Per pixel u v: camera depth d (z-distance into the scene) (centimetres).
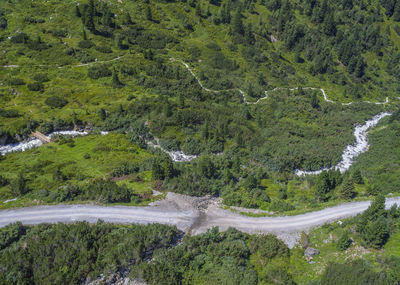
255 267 4156
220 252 4203
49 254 3750
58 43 11294
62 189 5297
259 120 10312
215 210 5416
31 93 8981
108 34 12538
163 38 13350
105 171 6147
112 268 3734
